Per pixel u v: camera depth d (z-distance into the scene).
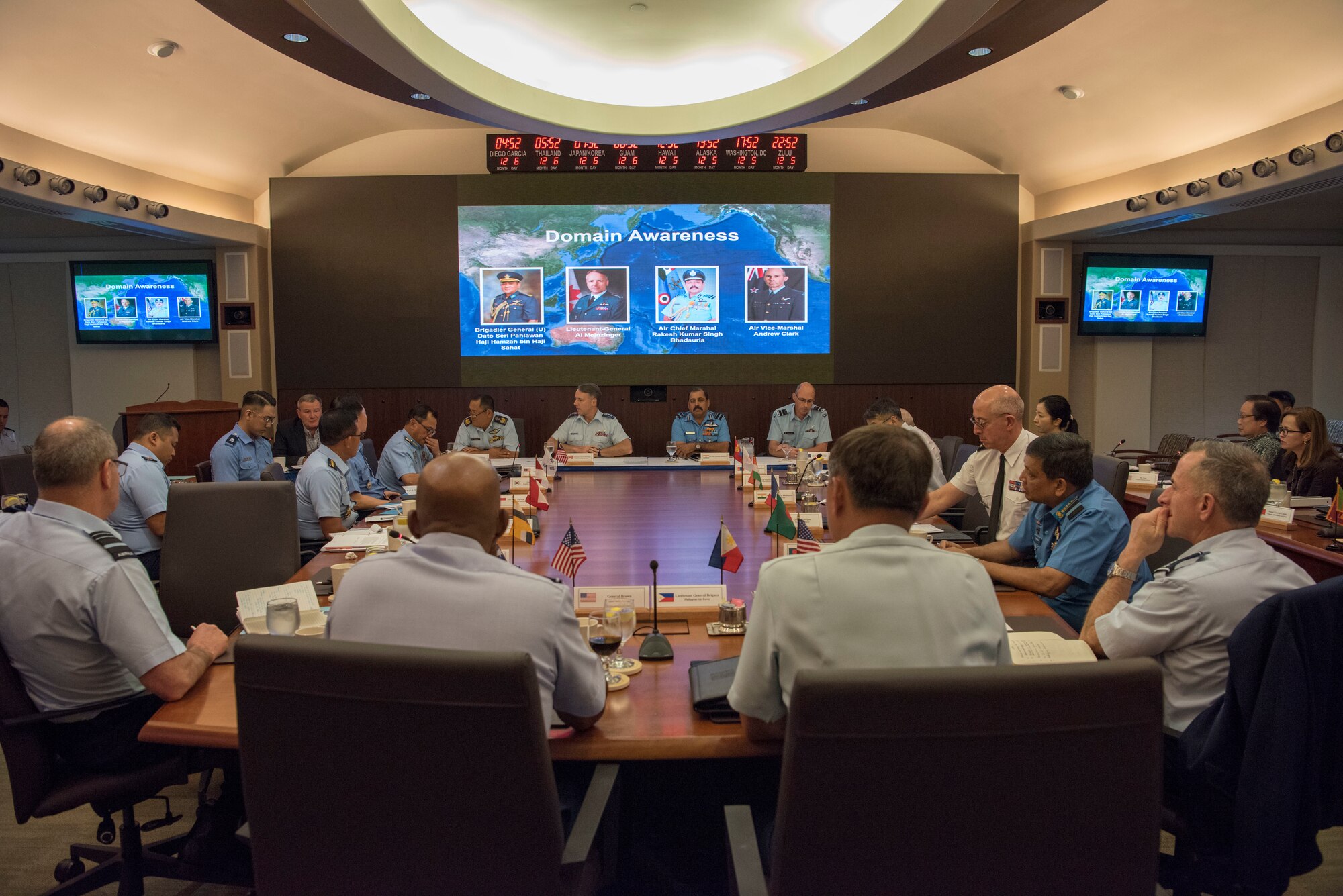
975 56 4.62
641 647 1.95
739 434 7.73
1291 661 1.45
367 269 7.57
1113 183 7.24
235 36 5.46
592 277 7.61
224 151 6.95
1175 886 1.72
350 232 7.54
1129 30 5.45
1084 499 2.53
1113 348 8.54
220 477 4.69
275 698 1.14
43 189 5.68
